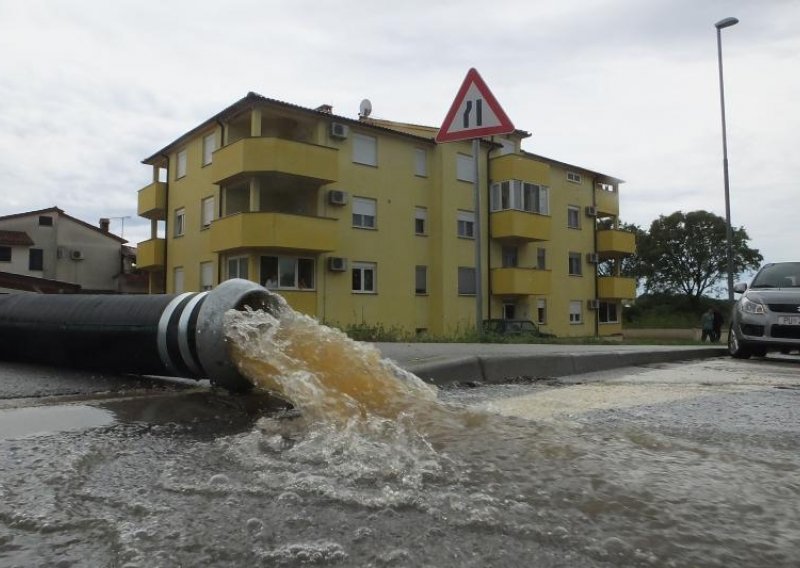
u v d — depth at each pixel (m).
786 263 9.88
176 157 29.31
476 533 1.71
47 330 4.69
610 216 38.06
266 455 2.47
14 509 1.87
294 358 3.55
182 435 2.83
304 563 1.54
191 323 3.82
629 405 4.12
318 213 24.64
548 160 33.16
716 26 24.88
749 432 3.14
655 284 62.62
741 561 1.55
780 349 9.01
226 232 23.25
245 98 22.80
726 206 24.69
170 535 1.69
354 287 25.67
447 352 6.65
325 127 24.84
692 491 2.07
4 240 40.25
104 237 44.25
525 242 31.47
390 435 2.74
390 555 1.57
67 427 2.94
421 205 27.97
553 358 6.40
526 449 2.57
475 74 8.55
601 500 1.97
